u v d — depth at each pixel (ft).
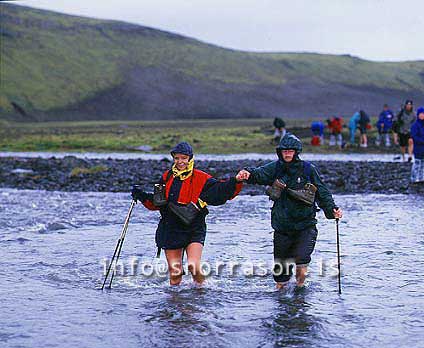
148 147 172.86
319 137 163.12
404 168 103.09
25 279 35.78
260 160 126.62
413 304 30.42
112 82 654.53
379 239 45.83
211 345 25.43
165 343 25.68
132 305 30.86
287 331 26.91
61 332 27.04
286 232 32.86
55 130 317.63
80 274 37.01
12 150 174.19
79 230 51.03
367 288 33.32
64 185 87.35
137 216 58.59
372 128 211.00
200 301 31.35
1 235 48.57
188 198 32.76
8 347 25.29
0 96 565.12
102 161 127.13
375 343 25.43
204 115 614.34
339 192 76.13
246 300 31.45
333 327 27.35
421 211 59.47
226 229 50.72
